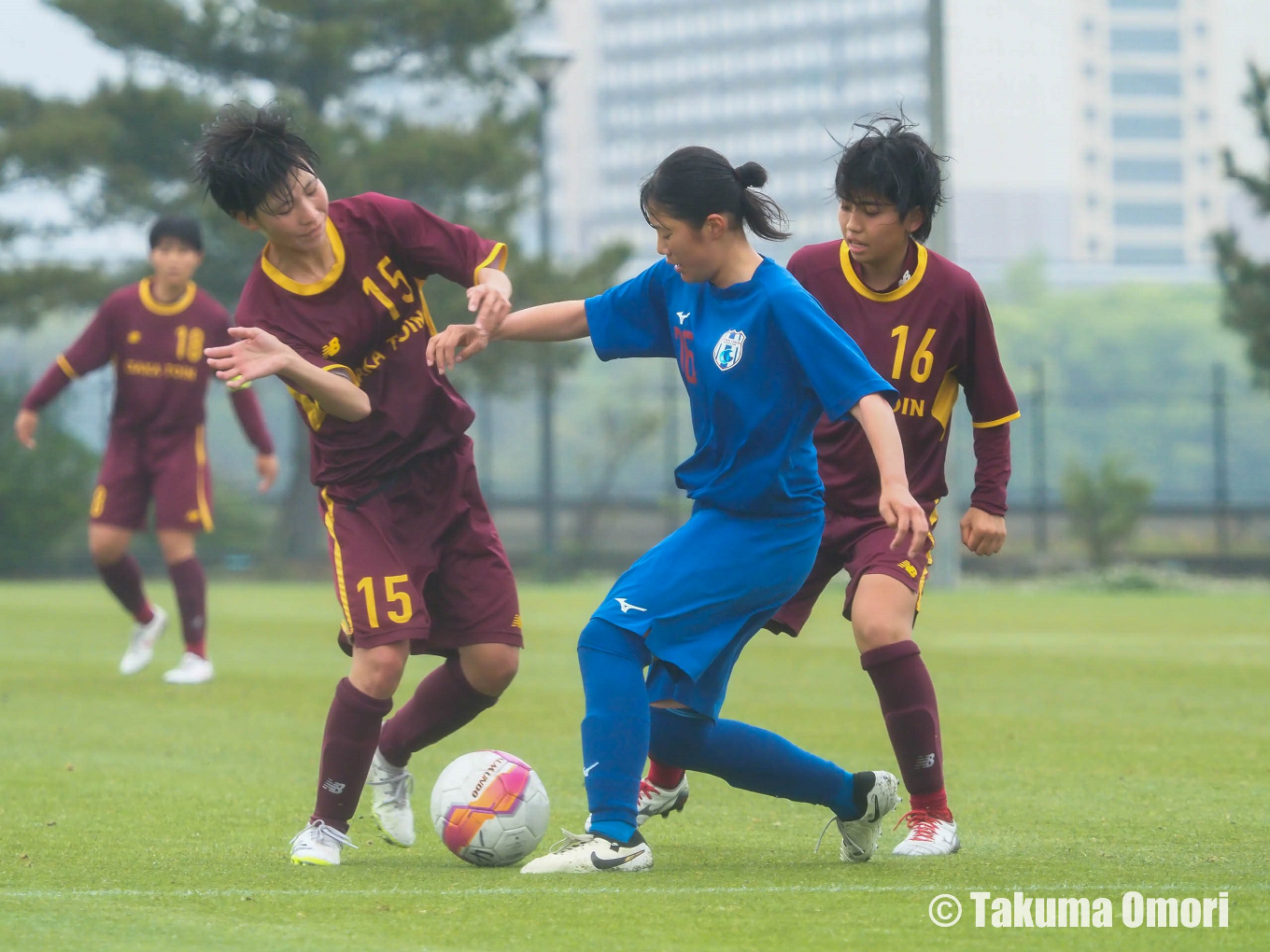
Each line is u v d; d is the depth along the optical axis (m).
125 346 32.28
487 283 15.44
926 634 47.84
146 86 92.12
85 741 24.25
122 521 33.09
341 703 14.87
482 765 14.61
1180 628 50.09
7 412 94.06
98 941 10.86
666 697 14.70
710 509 14.46
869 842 14.59
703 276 14.20
